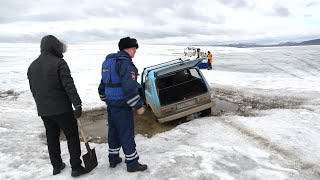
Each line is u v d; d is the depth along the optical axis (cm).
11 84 1778
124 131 465
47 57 433
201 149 587
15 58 4347
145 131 812
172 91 908
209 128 735
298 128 710
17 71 2520
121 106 451
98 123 915
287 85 1473
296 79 1728
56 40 440
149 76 898
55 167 490
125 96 444
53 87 430
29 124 880
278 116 833
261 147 589
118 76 441
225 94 1261
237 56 4903
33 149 646
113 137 490
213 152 567
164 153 569
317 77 1828
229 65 3041
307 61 3238
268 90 1323
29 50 7706
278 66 2734
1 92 1520
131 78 425
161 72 809
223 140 639
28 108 1129
